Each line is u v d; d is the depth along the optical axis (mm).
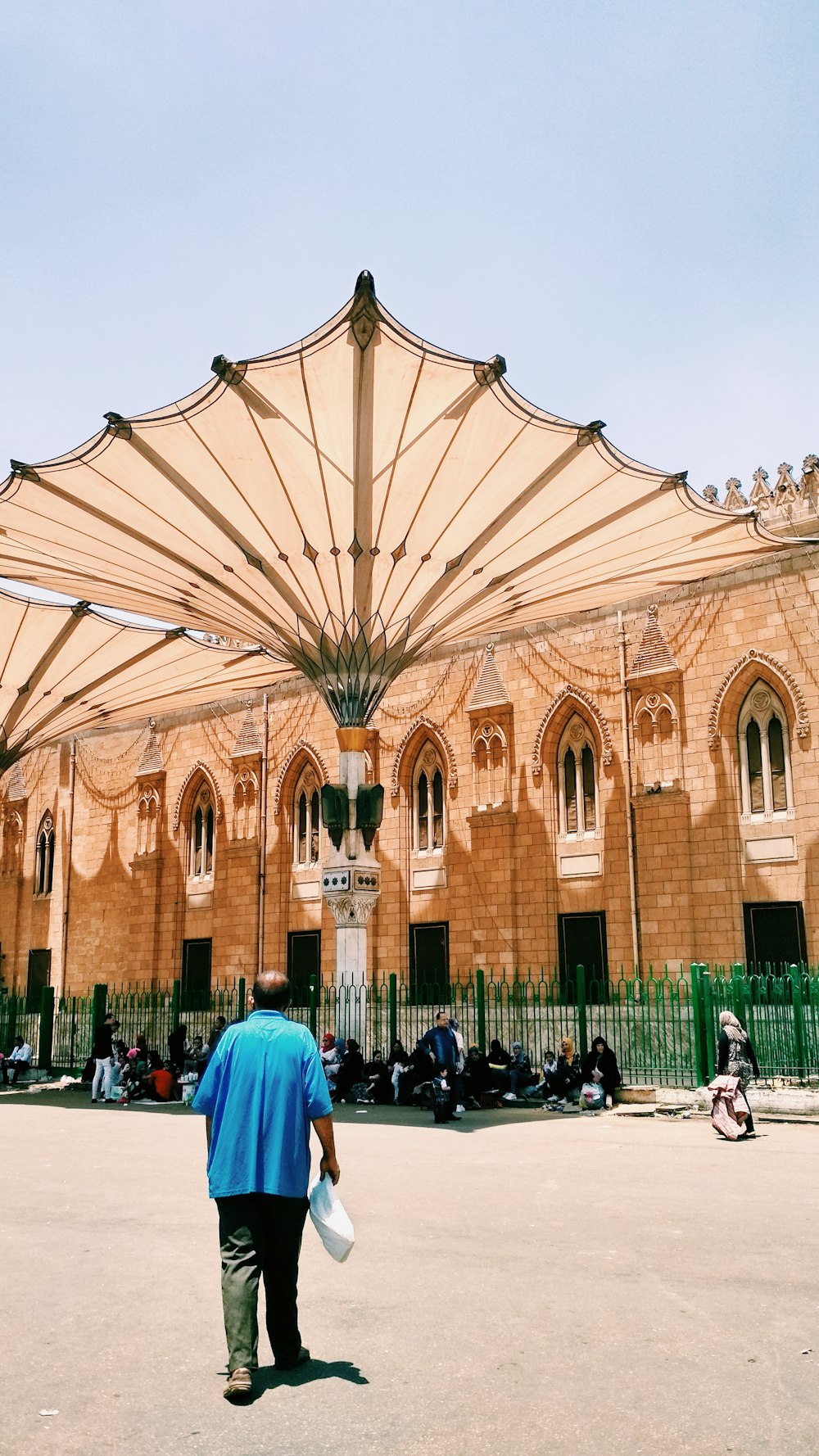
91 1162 14125
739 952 29172
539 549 25359
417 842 37188
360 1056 24016
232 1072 6023
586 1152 14758
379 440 22031
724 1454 4859
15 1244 9117
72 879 49094
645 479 23391
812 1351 6180
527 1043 27109
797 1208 10484
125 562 26641
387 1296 7355
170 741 45969
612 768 32375
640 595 30172
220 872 42531
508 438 22141
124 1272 8133
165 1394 5621
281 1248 5910
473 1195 11289
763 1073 21156
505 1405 5422
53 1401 5535
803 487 29906
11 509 24359
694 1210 10414
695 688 30938
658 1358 6086
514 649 35094
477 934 34281
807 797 28625
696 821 30438
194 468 22828
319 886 39406
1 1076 30625
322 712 40250
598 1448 4922
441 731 36531
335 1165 6145
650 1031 23344
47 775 51469
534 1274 7926
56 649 33938
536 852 33562
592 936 32375
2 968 51094
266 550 24812
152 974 44250
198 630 29812
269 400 21016
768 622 29750
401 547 24328
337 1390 5652
